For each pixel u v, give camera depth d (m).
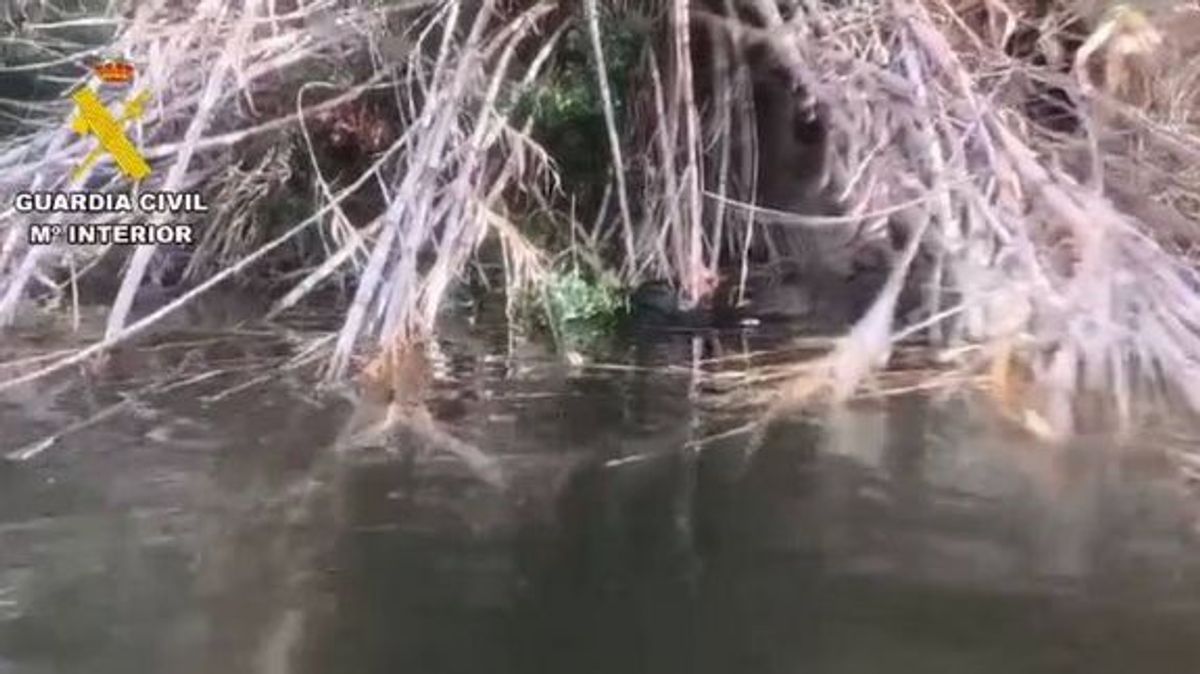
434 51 4.31
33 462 2.96
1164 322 3.34
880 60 3.95
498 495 2.77
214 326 3.93
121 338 3.64
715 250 4.17
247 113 4.35
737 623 2.27
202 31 4.17
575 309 3.91
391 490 2.82
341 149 4.35
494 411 3.26
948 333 3.57
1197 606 2.31
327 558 2.51
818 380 3.42
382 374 3.51
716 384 3.44
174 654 2.19
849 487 2.80
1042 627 2.26
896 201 3.87
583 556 2.52
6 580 2.43
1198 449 2.95
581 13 4.27
